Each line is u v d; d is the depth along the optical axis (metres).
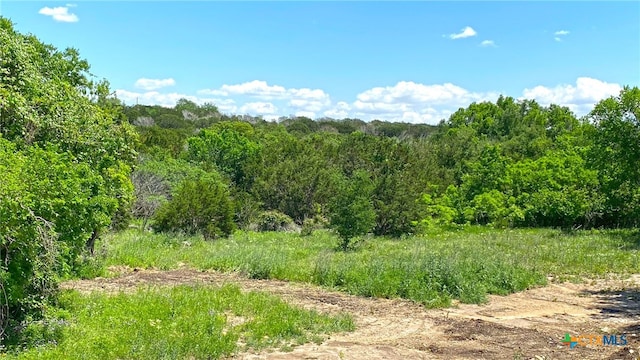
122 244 20.70
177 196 26.77
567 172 33.94
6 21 12.91
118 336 8.51
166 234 24.28
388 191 30.09
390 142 44.03
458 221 35.25
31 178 8.38
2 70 9.67
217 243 23.66
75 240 9.41
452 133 60.84
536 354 8.52
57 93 11.28
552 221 33.88
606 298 13.45
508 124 65.94
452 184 41.81
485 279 14.28
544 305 12.60
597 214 32.19
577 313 11.84
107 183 12.36
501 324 10.71
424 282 13.66
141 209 29.78
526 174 35.53
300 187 36.53
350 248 22.33
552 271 16.91
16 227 7.92
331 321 10.47
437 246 22.72
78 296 11.43
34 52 11.72
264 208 36.78
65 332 8.61
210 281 15.31
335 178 38.22
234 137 45.31
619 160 26.16
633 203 28.73
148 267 17.80
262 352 8.41
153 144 45.91
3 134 10.02
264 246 22.70
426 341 9.38
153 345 8.15
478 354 8.52
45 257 8.64
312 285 15.01
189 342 8.39
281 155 41.84
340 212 22.30
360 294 13.64
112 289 13.41
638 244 22.83
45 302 9.11
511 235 27.59
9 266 8.24
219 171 41.91
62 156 9.46
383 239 27.78
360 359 8.09
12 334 8.30
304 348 8.69
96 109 12.45
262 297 12.12
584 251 20.81
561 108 65.00
